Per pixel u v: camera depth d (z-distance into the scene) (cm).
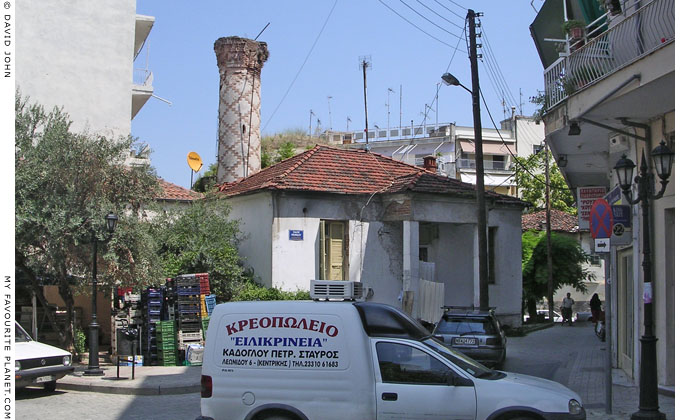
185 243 2084
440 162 5688
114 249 1753
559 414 780
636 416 1009
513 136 6081
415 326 888
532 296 3638
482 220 1983
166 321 1845
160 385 1454
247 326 862
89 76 2625
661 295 1280
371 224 2311
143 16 2786
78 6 2636
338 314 844
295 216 2181
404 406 809
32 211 1655
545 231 3928
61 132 1764
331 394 823
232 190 2486
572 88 1390
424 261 2525
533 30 1934
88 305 2341
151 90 2786
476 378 812
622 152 1532
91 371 1602
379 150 6450
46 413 1204
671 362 1261
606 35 1309
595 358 1942
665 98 1191
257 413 836
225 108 3206
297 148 5225
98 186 1764
